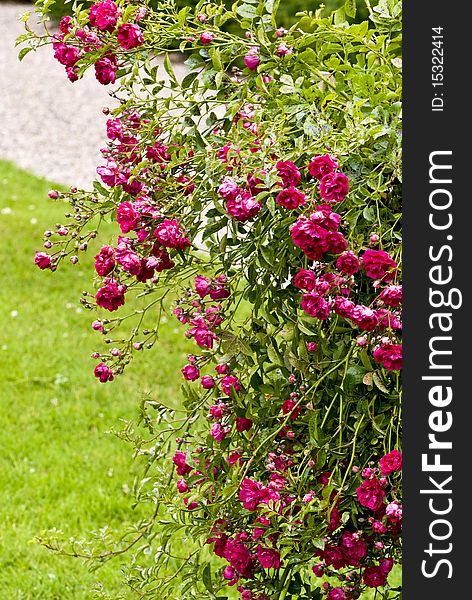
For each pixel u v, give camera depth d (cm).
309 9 816
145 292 213
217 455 215
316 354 202
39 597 329
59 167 849
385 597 221
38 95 1048
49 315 555
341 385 193
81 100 1029
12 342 518
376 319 186
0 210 710
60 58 212
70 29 208
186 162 206
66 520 369
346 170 198
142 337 517
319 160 182
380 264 184
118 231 658
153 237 205
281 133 194
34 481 394
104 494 385
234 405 210
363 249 196
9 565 347
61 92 1056
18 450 420
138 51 210
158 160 215
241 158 192
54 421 446
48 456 414
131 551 343
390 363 186
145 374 479
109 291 207
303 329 198
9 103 1026
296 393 207
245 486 199
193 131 212
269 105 204
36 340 519
